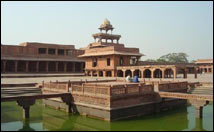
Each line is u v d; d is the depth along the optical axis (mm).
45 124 15336
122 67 38188
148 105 17641
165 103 19141
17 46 48156
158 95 18125
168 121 15766
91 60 44906
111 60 39938
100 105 15648
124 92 15945
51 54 53000
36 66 50531
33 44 50625
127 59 41781
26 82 28469
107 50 41031
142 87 17344
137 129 13812
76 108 17719
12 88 23828
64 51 56000
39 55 50875
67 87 18641
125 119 15742
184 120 16031
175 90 20891
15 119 16484
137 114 16688
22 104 16031
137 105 16672
